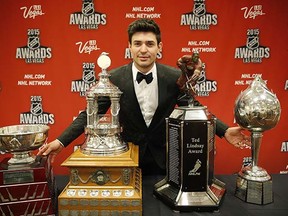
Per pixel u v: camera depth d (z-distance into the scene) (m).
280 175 1.48
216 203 1.06
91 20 1.81
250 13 1.83
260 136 1.15
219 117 1.91
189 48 1.85
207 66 1.86
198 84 1.88
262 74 1.88
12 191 1.01
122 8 1.80
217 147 1.97
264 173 1.16
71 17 1.80
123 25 1.82
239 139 1.31
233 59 1.86
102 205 1.03
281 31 1.85
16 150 1.04
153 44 1.34
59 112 1.89
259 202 1.12
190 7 1.81
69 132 1.32
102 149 1.10
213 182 1.21
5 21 1.79
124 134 1.53
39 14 1.79
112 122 1.16
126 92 1.46
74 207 1.03
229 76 1.88
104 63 1.13
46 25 1.80
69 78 1.86
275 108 1.09
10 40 1.81
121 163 1.05
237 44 1.85
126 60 1.85
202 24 1.83
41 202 1.03
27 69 1.84
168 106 1.48
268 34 1.85
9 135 1.00
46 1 1.79
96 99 1.16
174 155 1.12
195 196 1.07
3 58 1.82
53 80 1.86
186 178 1.08
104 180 1.06
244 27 1.84
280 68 1.88
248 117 1.11
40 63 1.84
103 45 1.83
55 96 1.87
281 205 1.12
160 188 1.19
